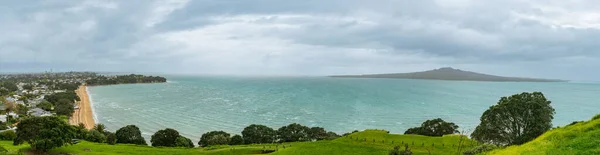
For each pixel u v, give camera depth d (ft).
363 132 336.90
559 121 602.03
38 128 253.03
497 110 224.94
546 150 117.29
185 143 358.02
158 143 354.95
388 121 609.42
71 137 273.13
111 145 323.37
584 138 120.16
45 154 252.62
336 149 263.90
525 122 218.59
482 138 232.32
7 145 277.23
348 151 257.55
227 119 622.54
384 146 276.62
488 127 228.84
